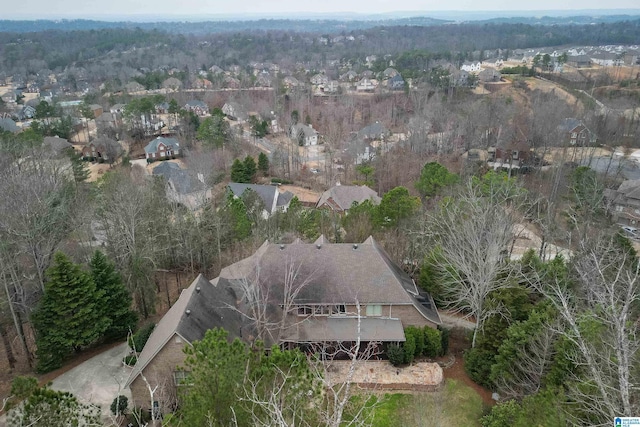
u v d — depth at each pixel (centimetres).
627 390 1476
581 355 2250
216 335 2112
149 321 4025
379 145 9812
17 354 3644
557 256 3903
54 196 4625
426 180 6175
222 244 4800
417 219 4566
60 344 3297
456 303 3891
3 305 3591
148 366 2823
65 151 7781
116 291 3625
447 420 2866
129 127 11281
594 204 4941
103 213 4719
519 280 3441
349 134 11062
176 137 10900
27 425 1831
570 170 7112
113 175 5912
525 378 2745
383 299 3481
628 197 6281
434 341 3406
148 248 4272
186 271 4997
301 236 4875
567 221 5253
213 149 9175
